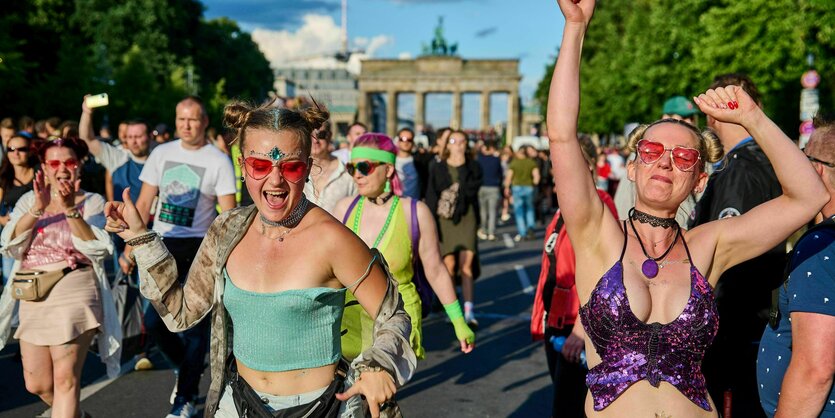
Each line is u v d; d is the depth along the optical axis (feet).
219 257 8.98
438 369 23.59
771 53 82.74
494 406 19.95
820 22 69.41
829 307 8.64
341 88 576.20
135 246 9.34
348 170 16.58
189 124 20.02
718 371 12.46
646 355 8.78
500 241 58.39
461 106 331.36
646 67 124.47
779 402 9.02
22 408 19.27
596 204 9.18
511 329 29.12
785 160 9.00
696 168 9.27
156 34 174.40
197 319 9.48
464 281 29.78
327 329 8.95
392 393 8.41
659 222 9.35
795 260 9.01
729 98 9.13
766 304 12.22
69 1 162.20
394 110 334.65
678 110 21.67
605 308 8.94
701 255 9.30
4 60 108.06
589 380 9.13
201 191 20.12
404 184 32.50
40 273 15.20
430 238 16.44
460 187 29.78
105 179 28.71
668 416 8.64
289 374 8.87
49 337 15.06
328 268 8.84
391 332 8.77
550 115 9.02
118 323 16.19
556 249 15.12
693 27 106.63
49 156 15.01
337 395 8.35
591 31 206.18
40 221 15.64
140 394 20.66
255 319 8.80
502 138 270.87
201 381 22.17
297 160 8.68
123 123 31.24
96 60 143.95
